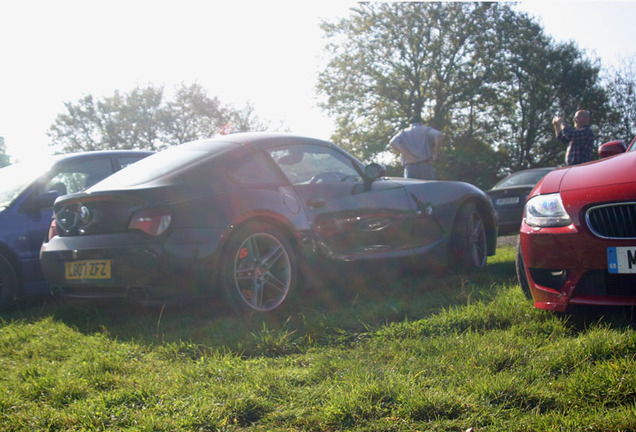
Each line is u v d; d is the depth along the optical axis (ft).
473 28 103.91
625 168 10.43
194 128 155.12
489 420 6.50
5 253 15.75
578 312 10.57
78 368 9.21
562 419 6.20
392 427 6.54
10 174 17.88
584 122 26.91
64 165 17.99
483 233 17.99
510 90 111.24
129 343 10.83
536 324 9.97
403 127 107.24
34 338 11.69
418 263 15.94
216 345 10.22
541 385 7.24
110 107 156.15
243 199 12.46
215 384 8.13
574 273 10.12
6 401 7.81
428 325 10.48
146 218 11.55
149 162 13.82
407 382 7.58
